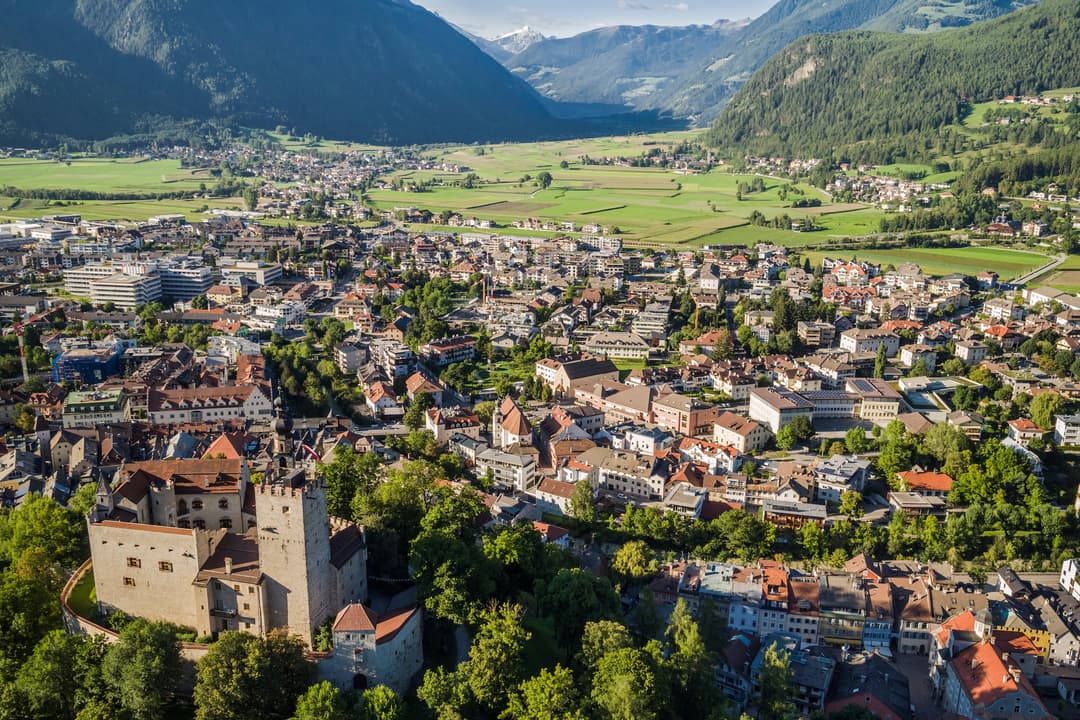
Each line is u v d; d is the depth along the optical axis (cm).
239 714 18088
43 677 18325
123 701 18288
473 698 19500
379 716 17838
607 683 19812
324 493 19900
